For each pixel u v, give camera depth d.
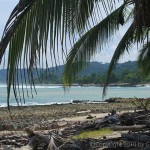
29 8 3.11
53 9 3.15
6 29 3.06
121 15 9.99
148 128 11.23
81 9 3.37
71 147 7.48
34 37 3.13
